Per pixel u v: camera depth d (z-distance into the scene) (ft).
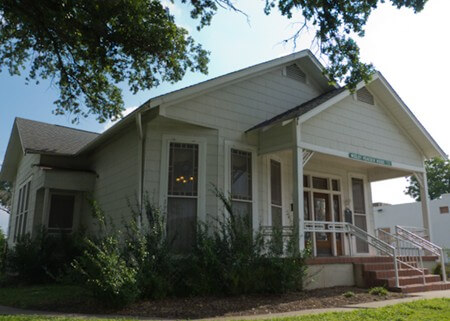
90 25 31.42
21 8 29.81
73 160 50.34
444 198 89.97
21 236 44.62
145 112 33.63
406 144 44.91
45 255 40.45
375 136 41.27
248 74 38.86
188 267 28.43
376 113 42.22
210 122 35.70
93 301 26.16
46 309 25.40
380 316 21.59
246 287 28.40
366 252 47.83
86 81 41.11
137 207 32.55
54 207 47.93
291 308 25.18
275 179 40.04
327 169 46.65
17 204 61.72
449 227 87.97
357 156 38.65
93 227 43.52
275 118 38.99
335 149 36.88
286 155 42.22
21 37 37.19
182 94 33.53
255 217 36.17
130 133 37.93
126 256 26.84
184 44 36.11
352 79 31.30
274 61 41.47
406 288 32.45
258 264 29.22
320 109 35.37
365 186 50.62
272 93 41.55
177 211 33.58
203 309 24.17
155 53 35.14
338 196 47.52
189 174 34.55
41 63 40.81
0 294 33.53
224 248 29.12
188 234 33.24
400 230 44.45
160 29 33.45
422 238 42.09
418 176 46.09
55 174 45.09
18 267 40.04
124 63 36.91
